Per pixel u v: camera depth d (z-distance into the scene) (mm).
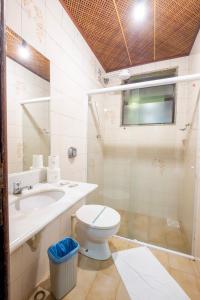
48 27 1321
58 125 1530
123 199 2611
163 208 2420
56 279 1120
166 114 2402
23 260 1111
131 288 1222
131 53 2236
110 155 2695
